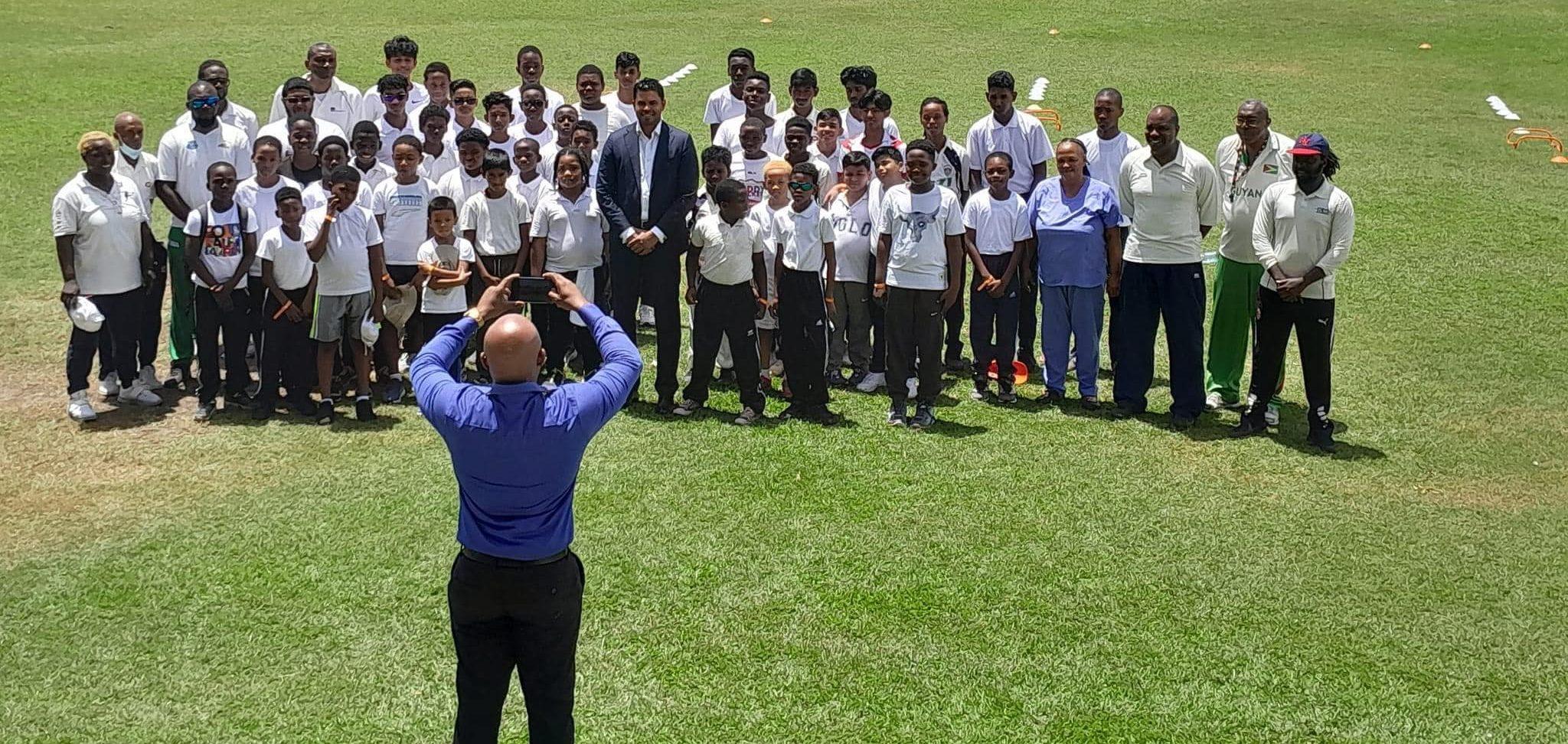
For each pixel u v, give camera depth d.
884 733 5.84
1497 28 27.06
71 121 19.05
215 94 10.22
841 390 10.37
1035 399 10.20
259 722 5.85
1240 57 24.86
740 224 9.21
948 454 8.95
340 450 8.91
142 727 5.79
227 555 7.35
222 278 9.48
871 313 10.37
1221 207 9.95
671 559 7.36
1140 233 9.55
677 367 9.98
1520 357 10.94
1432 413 9.78
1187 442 9.25
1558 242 14.24
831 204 10.33
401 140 9.95
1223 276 9.95
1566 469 8.76
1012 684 6.21
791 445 9.06
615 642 6.52
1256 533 7.79
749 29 27.17
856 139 11.05
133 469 8.58
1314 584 7.18
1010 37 26.67
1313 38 26.61
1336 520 7.98
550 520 5.00
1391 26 27.52
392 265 9.99
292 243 9.25
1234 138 9.97
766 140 11.67
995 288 9.76
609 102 12.94
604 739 5.77
